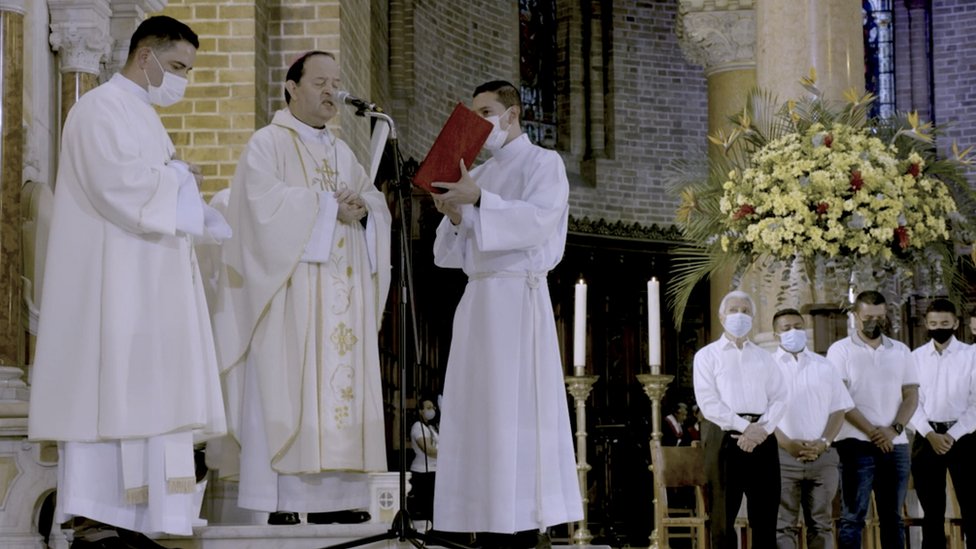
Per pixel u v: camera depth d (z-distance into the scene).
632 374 22.61
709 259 10.64
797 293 10.71
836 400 9.74
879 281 10.12
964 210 10.19
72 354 5.98
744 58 15.07
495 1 23.33
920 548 11.75
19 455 6.54
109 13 8.35
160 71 6.29
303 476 6.89
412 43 20.64
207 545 6.44
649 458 20.41
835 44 11.99
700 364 9.57
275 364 6.86
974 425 10.38
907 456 9.98
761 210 9.90
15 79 7.21
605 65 25.19
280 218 6.86
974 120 24.88
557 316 22.16
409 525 6.11
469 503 6.09
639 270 23.02
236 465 7.15
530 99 24.64
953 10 25.14
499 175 6.41
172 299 6.08
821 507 9.71
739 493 9.42
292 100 7.32
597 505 20.42
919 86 25.16
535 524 6.10
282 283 6.83
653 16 25.59
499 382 6.11
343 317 7.04
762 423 9.37
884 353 10.01
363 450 6.97
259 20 11.61
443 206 6.11
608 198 24.83
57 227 6.09
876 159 9.77
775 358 9.84
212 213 6.28
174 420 5.96
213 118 11.35
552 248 6.33
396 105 20.48
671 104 25.53
